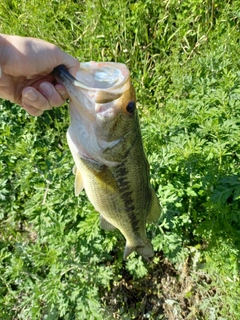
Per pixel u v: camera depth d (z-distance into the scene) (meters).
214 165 0.43
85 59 0.65
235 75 0.52
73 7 0.69
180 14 0.65
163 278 0.52
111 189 0.32
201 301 0.49
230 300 0.44
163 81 0.63
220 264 0.44
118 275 0.51
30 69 0.28
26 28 0.68
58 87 0.30
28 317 0.51
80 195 0.48
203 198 0.47
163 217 0.46
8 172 0.55
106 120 0.28
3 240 0.58
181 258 0.46
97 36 0.65
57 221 0.46
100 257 0.48
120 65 0.28
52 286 0.44
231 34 0.60
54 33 0.67
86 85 0.28
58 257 0.46
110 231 0.46
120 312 0.51
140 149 0.32
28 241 0.57
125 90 0.27
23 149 0.50
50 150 0.58
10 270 0.48
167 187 0.45
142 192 0.34
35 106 0.31
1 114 0.58
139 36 0.65
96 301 0.44
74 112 0.30
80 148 0.31
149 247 0.40
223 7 0.64
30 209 0.49
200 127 0.49
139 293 0.52
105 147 0.30
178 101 0.52
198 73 0.59
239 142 0.45
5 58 0.28
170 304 0.50
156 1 0.65
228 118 0.47
